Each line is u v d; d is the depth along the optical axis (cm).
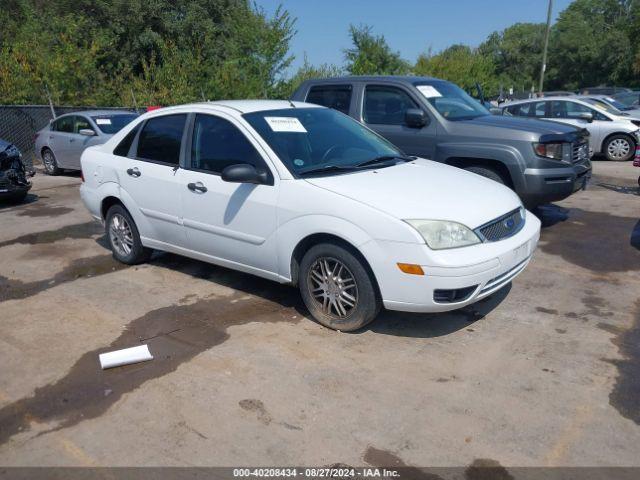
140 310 486
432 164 518
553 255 618
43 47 2041
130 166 568
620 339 418
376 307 414
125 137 588
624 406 335
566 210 830
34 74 1828
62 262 628
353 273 410
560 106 1409
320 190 421
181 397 352
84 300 512
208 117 509
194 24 2961
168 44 2628
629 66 5553
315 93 808
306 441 309
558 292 511
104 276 577
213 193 486
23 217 865
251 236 465
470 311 471
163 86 2169
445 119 697
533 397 346
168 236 545
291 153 462
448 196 423
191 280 557
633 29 4753
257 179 447
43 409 343
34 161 1524
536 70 6694
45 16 2670
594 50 5994
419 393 352
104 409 342
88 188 625
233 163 479
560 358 392
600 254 618
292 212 431
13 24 2684
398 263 386
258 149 463
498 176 672
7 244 709
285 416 331
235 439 312
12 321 470
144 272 586
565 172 662
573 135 682
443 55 3083
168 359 399
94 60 2084
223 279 558
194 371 382
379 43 2691
